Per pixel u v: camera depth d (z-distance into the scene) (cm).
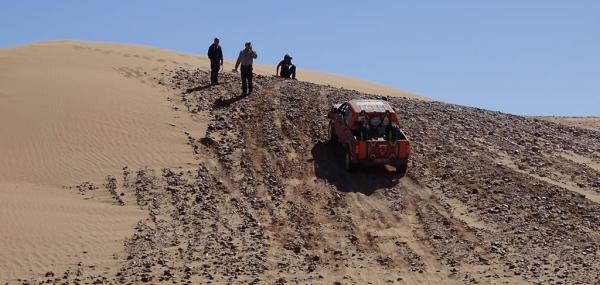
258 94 2738
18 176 1986
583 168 2281
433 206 1903
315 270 1532
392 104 2830
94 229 1677
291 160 2194
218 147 2245
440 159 2244
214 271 1495
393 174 2122
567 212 1872
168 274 1462
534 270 1524
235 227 1753
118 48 3334
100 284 1409
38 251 1534
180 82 2841
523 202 1927
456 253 1628
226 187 2000
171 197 1911
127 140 2234
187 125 2381
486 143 2461
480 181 2073
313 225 1784
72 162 2084
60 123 2294
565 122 3769
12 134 2203
